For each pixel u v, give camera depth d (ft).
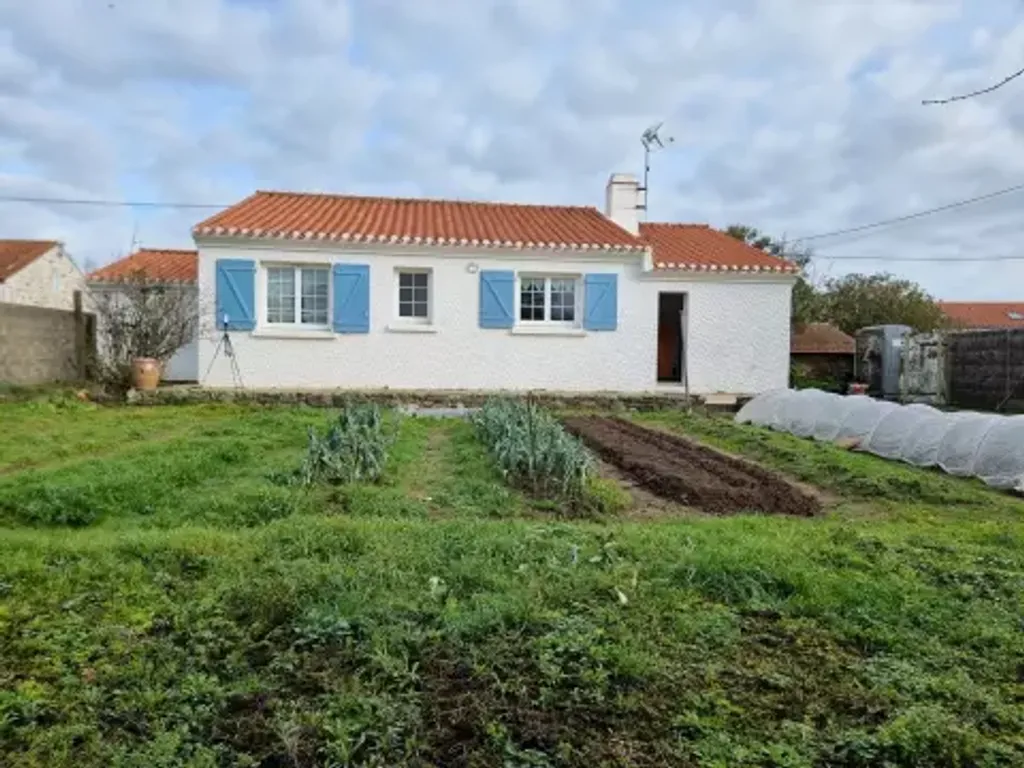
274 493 22.17
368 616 12.59
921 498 26.27
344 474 24.93
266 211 58.34
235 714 9.95
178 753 9.04
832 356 83.46
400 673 10.80
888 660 12.03
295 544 16.96
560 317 58.03
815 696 10.79
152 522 20.18
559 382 57.06
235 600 13.53
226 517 20.54
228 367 53.11
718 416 51.01
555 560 16.14
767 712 10.31
